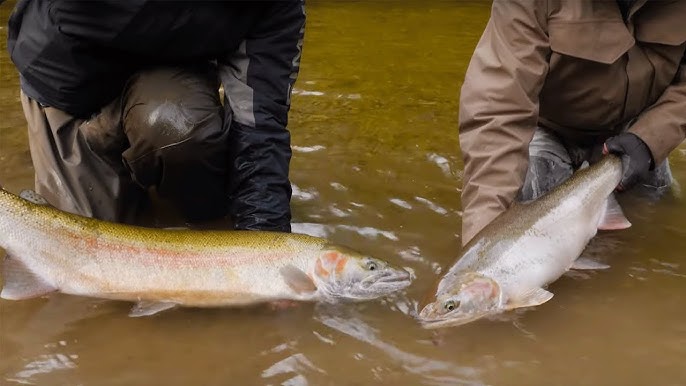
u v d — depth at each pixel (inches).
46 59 72.3
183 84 74.0
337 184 87.9
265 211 72.6
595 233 76.3
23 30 73.4
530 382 60.7
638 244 78.0
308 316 67.2
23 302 68.1
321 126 105.0
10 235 67.2
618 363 62.8
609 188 75.6
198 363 61.9
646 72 77.3
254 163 72.7
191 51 72.5
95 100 75.4
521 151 72.5
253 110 72.5
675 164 94.6
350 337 64.9
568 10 73.3
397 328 66.0
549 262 69.9
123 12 68.8
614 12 74.5
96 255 67.2
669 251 77.0
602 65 75.9
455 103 116.8
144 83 73.5
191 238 68.1
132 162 74.4
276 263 67.7
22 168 89.4
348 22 178.4
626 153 75.9
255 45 72.4
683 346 64.7
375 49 151.6
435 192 86.8
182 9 69.2
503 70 72.8
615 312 68.5
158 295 66.9
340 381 60.4
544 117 83.4
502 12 73.7
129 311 67.4
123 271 67.0
